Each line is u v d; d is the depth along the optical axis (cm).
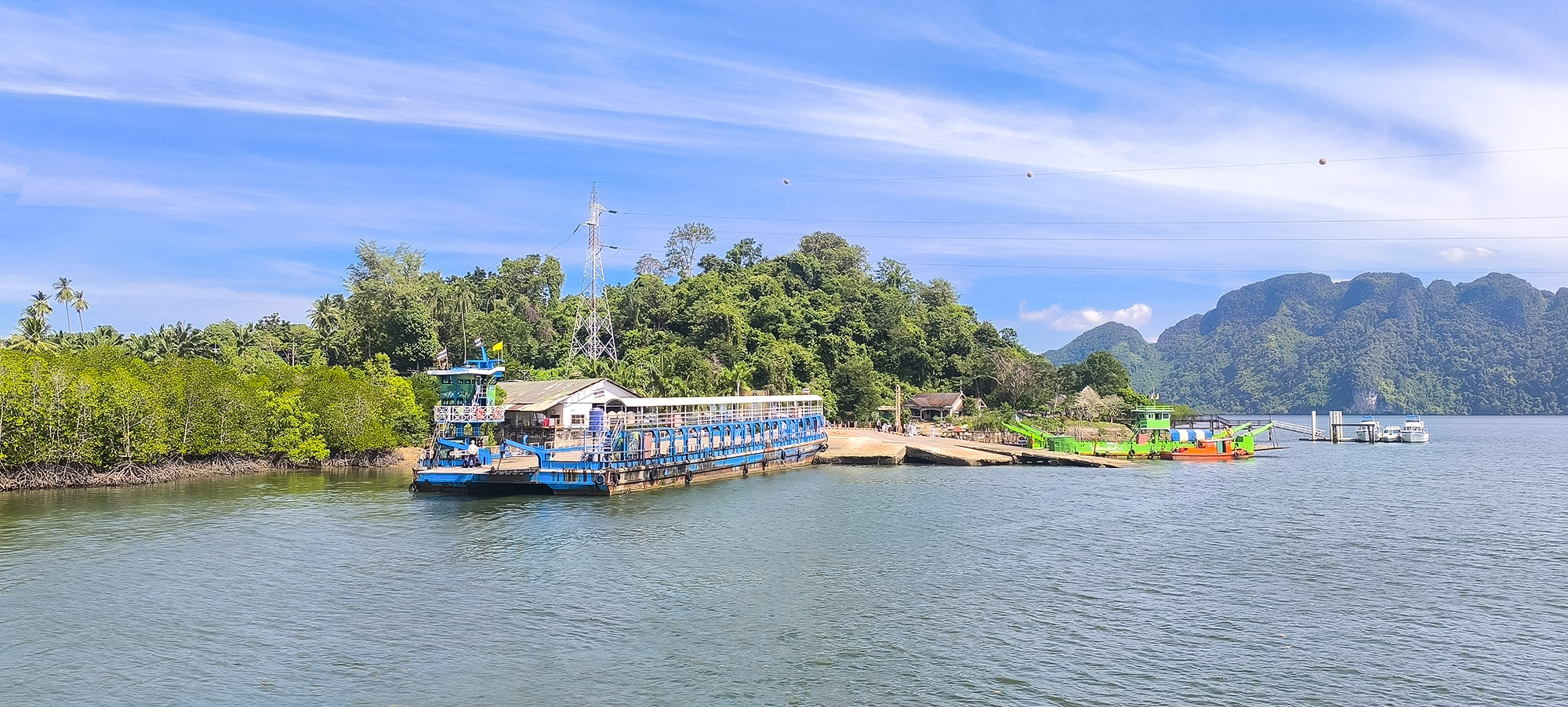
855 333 19850
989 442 14312
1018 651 3884
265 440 10038
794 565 5338
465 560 5403
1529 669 3716
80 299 13200
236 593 4672
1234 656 3841
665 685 3491
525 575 5050
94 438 8562
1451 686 3531
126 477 8744
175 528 6362
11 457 8125
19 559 5381
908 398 18112
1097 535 6438
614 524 6606
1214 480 10275
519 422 10344
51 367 8494
